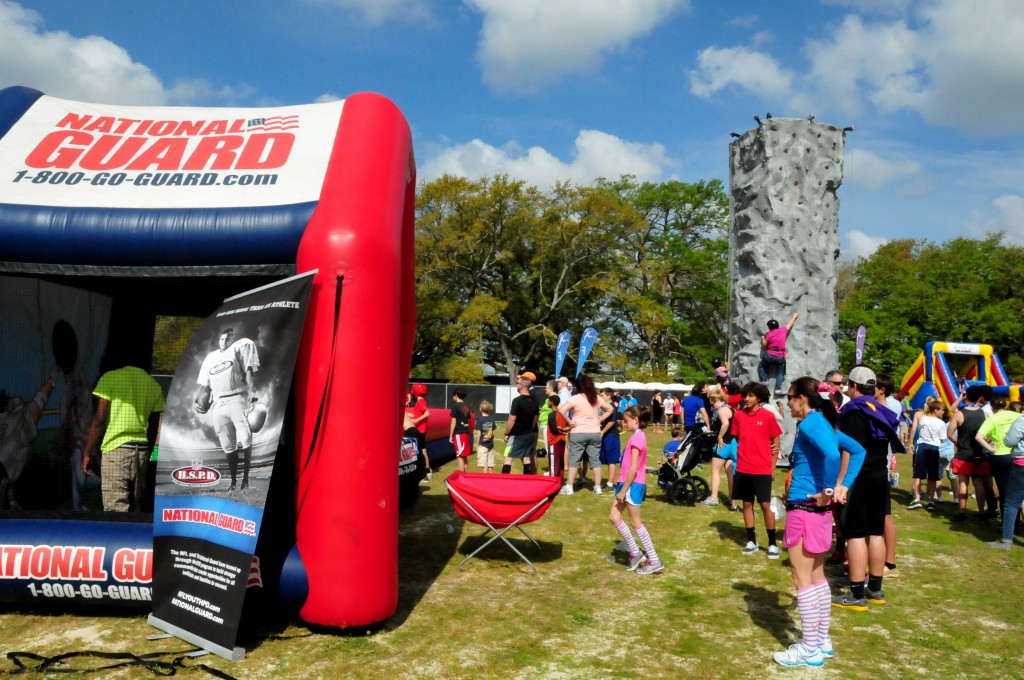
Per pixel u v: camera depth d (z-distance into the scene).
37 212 5.37
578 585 6.30
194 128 6.24
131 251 5.33
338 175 5.43
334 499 4.87
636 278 47.78
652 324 41.97
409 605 5.65
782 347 13.75
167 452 4.91
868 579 6.15
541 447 16.70
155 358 8.16
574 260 43.06
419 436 10.07
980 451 8.97
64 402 7.60
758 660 4.72
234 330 5.03
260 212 5.26
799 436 4.68
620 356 41.50
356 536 4.89
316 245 5.05
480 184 41.47
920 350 43.34
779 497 7.05
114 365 8.08
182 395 5.00
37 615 5.28
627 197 50.81
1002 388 8.86
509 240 43.62
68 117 6.30
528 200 42.19
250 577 4.82
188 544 4.76
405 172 5.95
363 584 4.91
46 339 7.45
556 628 5.22
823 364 15.21
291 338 4.78
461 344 41.59
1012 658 4.84
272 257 5.28
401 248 5.38
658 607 5.73
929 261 49.16
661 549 7.61
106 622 5.16
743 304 15.81
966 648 5.00
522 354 46.97
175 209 5.37
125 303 8.05
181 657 4.50
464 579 6.43
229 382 4.89
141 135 6.16
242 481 4.66
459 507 6.77
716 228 49.62
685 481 10.05
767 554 7.41
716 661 4.69
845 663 4.70
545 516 9.15
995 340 43.28
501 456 15.80
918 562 7.27
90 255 5.36
